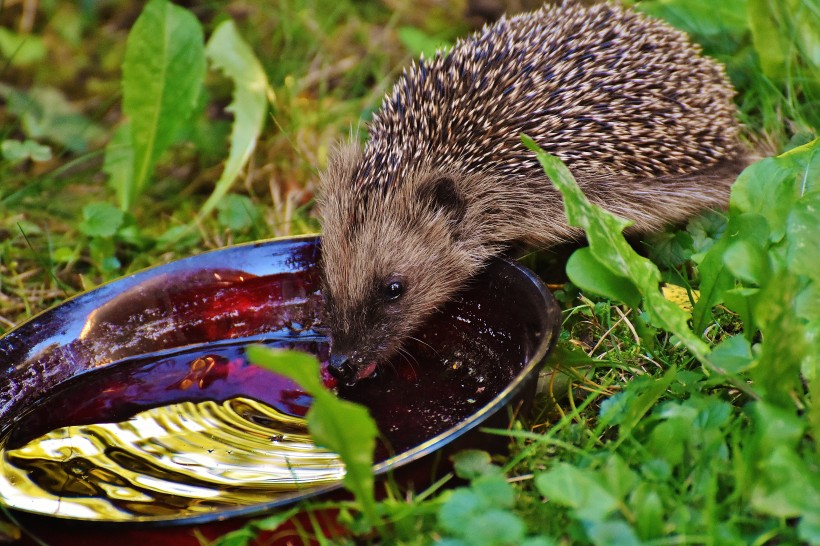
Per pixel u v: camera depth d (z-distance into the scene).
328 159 5.38
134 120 5.85
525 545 2.61
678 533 2.81
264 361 2.56
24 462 3.71
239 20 8.03
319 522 3.07
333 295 4.58
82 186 6.72
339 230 4.80
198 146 6.86
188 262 4.43
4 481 3.58
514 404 3.23
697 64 5.41
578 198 3.48
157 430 3.92
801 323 3.16
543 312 3.61
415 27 7.91
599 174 5.04
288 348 4.58
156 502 3.40
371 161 5.04
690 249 4.86
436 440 3.07
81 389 4.16
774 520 2.81
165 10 5.80
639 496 2.81
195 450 3.77
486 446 3.25
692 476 3.07
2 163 6.56
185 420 3.98
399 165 4.96
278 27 7.70
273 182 6.34
